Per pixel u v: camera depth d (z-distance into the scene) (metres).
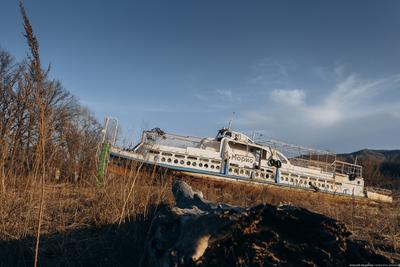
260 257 3.71
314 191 22.39
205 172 19.20
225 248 3.75
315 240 3.76
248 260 3.69
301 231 3.81
